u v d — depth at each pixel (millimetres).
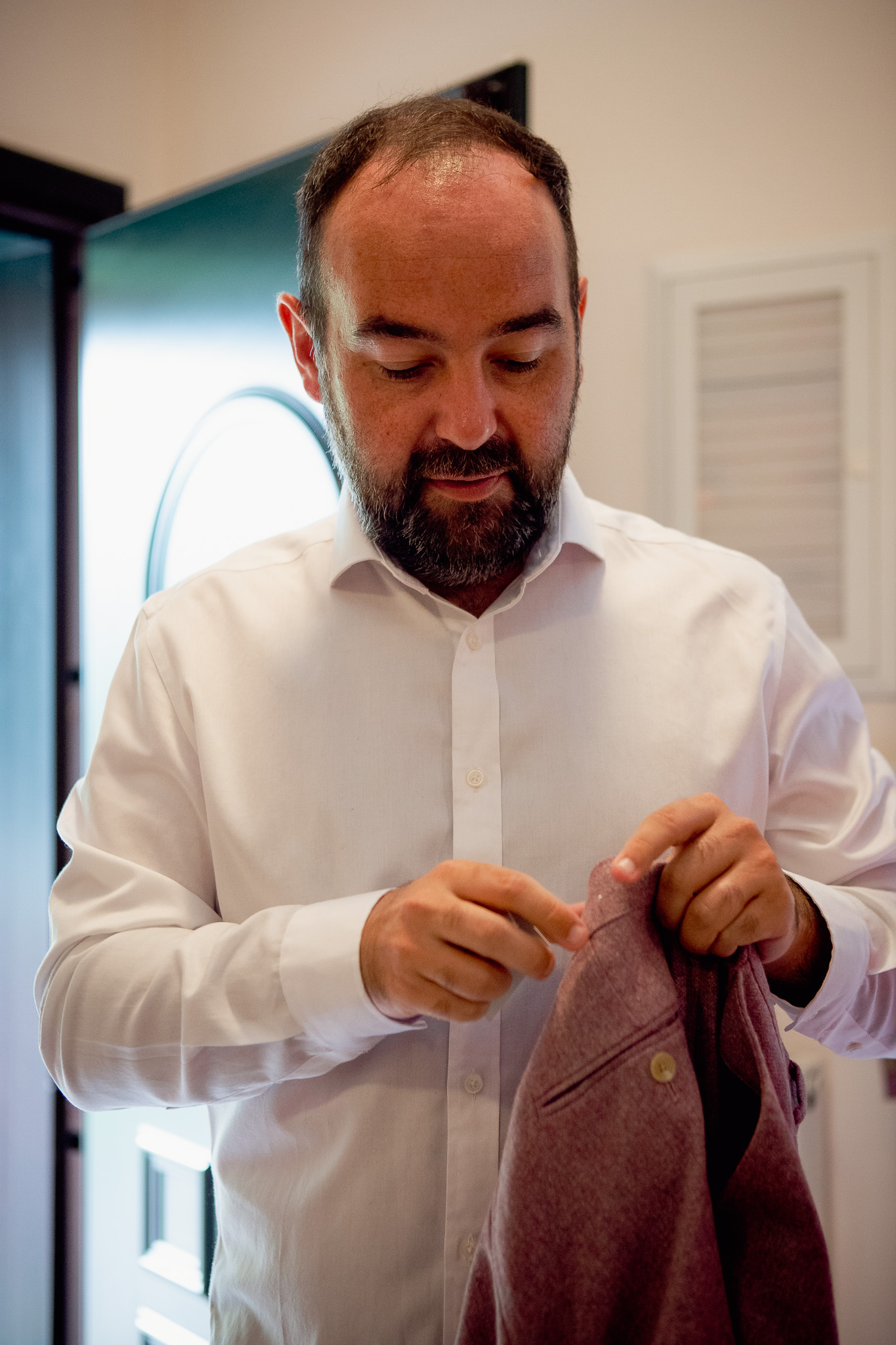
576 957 570
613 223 1435
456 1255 688
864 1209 1332
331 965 632
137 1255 1429
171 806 793
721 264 1359
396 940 591
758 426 1362
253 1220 738
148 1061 694
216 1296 773
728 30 1347
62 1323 1679
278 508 1275
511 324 628
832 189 1302
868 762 817
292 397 1252
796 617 839
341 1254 697
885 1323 1325
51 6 1657
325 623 792
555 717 757
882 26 1265
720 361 1377
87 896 777
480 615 783
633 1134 548
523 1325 548
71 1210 1688
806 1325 543
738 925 584
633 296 1425
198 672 796
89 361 1609
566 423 695
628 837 742
